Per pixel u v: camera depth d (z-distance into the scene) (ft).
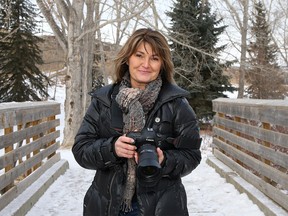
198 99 65.36
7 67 80.38
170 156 6.98
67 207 16.24
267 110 15.20
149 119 7.28
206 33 62.49
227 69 67.82
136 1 45.16
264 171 15.69
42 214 15.20
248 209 15.46
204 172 22.76
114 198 7.16
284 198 13.79
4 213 13.10
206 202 17.06
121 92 7.25
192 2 65.41
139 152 6.56
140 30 7.55
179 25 62.90
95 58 76.84
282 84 89.15
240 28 71.36
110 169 7.29
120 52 7.64
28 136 16.46
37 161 18.29
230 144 22.47
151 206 7.07
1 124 13.12
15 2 76.64
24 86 81.66
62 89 119.03
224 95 67.00
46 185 18.21
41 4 38.01
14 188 14.76
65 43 39.14
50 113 21.03
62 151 31.40
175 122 7.32
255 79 88.12
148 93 7.25
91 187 7.64
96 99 7.61
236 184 18.52
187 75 63.00
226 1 69.10
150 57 7.39
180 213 7.24
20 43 79.56
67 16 38.04
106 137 7.44
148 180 6.28
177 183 7.37
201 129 65.10
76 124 38.27
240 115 19.27
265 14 87.35
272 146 15.49
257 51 81.61
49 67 94.79
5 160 13.50
